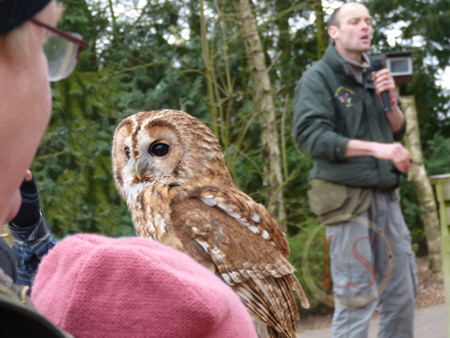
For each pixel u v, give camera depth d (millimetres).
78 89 8555
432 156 10086
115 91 8961
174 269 760
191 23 9164
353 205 3117
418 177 6812
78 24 8477
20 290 666
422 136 10711
